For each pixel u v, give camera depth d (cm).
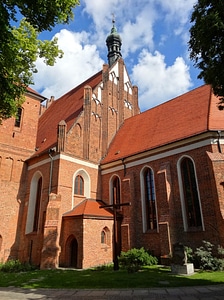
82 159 2648
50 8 1162
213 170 1847
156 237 2130
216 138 1984
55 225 2166
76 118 2747
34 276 1620
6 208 2611
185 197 2067
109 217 2309
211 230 1816
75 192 2512
